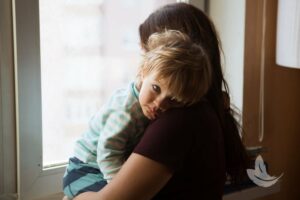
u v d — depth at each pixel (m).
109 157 1.01
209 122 0.97
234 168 1.15
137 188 0.91
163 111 0.93
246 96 1.67
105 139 1.01
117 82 1.53
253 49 1.66
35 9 1.27
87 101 1.46
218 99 1.06
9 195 1.28
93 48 1.46
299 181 1.93
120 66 1.53
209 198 1.00
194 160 0.96
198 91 0.92
